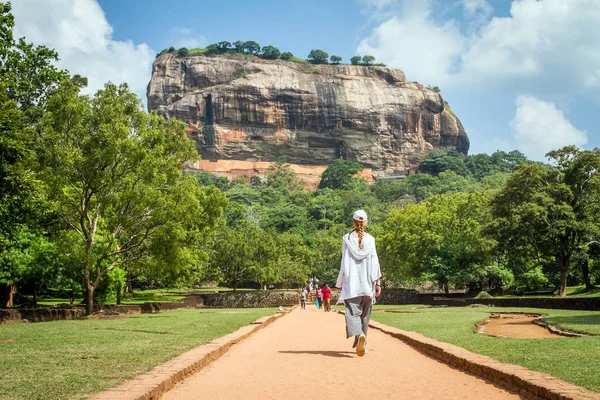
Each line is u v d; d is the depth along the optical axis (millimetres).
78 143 30328
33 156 27094
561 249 48625
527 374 7332
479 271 57469
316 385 7703
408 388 7516
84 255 34219
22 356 10203
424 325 19969
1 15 30156
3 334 16203
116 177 30531
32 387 6984
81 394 6535
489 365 8203
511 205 49500
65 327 19797
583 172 47938
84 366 8812
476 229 57188
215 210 36812
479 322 22016
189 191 33844
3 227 24609
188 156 35438
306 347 12875
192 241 35375
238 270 72875
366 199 179125
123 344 12555
